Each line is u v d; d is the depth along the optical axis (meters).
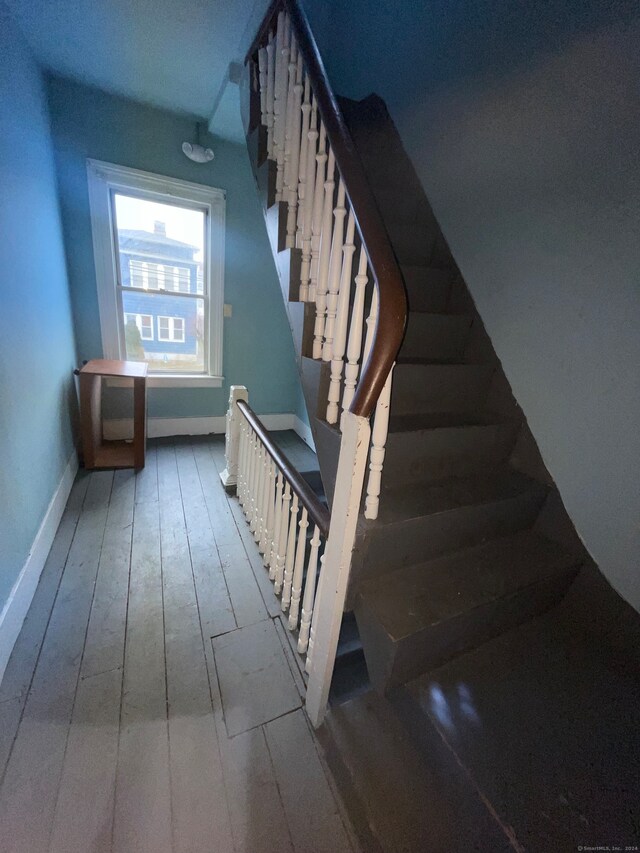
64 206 2.51
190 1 1.71
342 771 1.00
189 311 3.23
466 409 1.63
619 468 1.06
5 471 1.39
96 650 1.33
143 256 2.94
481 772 0.88
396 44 1.83
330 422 1.18
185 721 1.13
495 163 1.34
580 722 1.00
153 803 0.95
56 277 2.29
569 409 1.18
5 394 1.45
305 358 1.30
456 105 1.50
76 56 2.09
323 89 1.08
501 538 1.39
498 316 1.42
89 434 2.53
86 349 2.86
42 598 1.53
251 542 2.00
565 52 1.04
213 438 3.40
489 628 1.19
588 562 1.27
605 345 1.04
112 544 1.90
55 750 1.03
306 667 1.20
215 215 2.96
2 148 1.58
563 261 1.13
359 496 0.91
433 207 1.70
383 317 0.83
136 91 2.41
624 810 0.82
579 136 1.03
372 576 1.14
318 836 0.91
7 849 0.85
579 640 1.26
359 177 0.96
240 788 0.99
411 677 1.09
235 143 2.88
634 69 0.88
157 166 2.70
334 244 1.10
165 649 1.36
